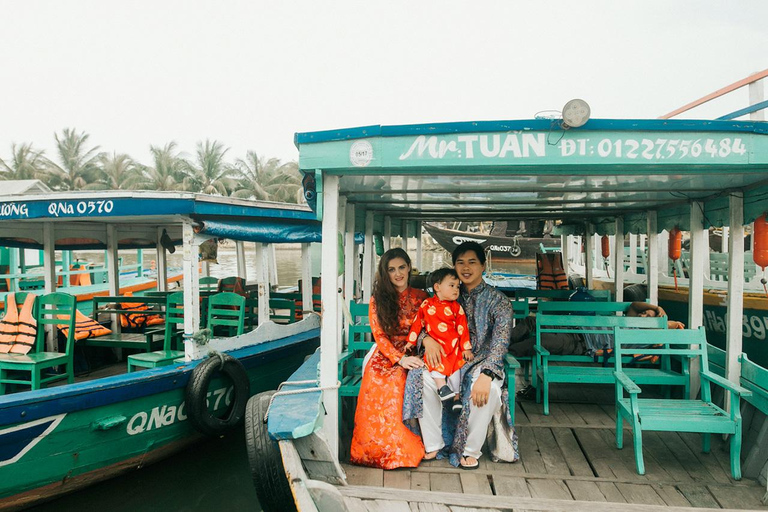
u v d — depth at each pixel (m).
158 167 46.41
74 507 4.49
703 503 2.99
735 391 3.26
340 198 3.97
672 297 6.49
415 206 5.54
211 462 5.39
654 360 4.61
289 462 2.67
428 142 2.79
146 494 4.80
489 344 3.61
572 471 3.39
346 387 3.98
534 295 6.68
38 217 5.05
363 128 2.82
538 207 5.54
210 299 5.97
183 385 4.89
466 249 3.66
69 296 5.33
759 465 3.25
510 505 2.82
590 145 2.73
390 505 2.82
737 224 3.71
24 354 5.23
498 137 2.76
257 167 48.62
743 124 2.69
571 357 4.75
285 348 6.10
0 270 10.43
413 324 3.53
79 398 4.11
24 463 3.92
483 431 3.38
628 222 6.16
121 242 8.38
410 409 3.35
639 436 3.33
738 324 3.69
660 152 2.72
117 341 5.98
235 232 5.32
